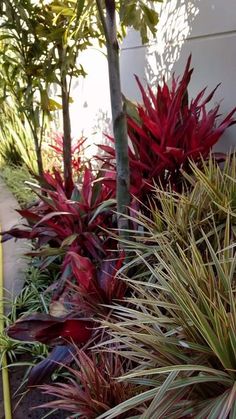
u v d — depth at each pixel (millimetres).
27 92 2924
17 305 2404
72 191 2600
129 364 1367
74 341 1573
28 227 2832
